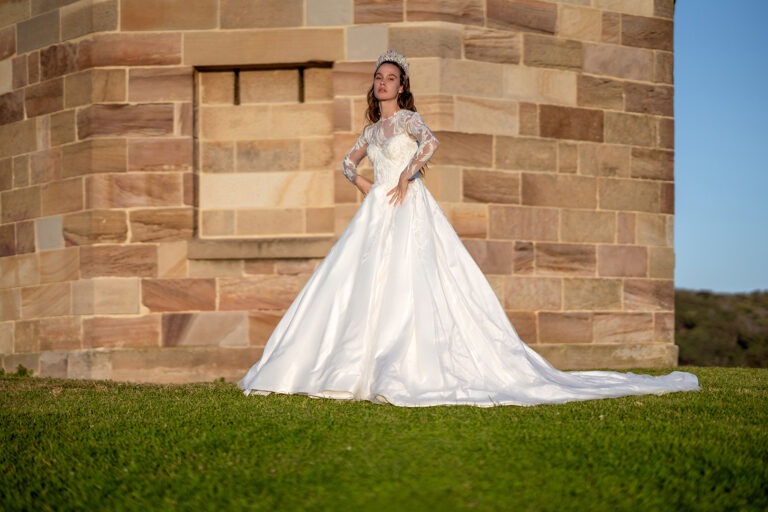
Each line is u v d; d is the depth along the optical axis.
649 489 3.27
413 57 7.80
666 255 8.73
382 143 5.54
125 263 7.93
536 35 8.19
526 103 8.12
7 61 8.76
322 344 5.16
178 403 5.22
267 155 8.16
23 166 8.60
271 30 7.93
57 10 8.34
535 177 8.13
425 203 5.43
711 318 14.62
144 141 7.98
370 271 5.21
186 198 7.95
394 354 4.96
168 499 3.22
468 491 3.21
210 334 7.85
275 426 4.23
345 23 7.87
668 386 5.72
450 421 4.25
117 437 4.22
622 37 8.61
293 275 7.85
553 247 8.19
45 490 3.37
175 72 7.98
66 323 8.16
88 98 8.07
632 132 8.62
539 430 4.07
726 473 3.47
